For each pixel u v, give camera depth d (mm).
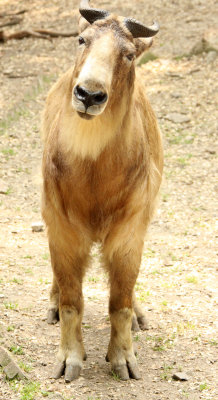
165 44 30797
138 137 9398
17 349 10398
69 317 10023
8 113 24750
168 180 20141
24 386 9438
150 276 14070
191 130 23609
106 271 10211
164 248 15711
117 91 8383
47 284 13281
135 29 8586
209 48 29641
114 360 9984
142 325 11656
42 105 25609
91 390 9492
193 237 16453
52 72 28891
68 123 8766
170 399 9328
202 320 11914
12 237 15883
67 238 9680
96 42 8156
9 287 12984
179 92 26484
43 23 35469
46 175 9594
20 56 31094
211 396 9422
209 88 26750
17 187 19188
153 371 10164
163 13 34781
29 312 11906
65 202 9398
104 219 9477
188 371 10148
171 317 12047
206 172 20719
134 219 9570
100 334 11414
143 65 29250
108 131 8602
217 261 14992
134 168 9281
